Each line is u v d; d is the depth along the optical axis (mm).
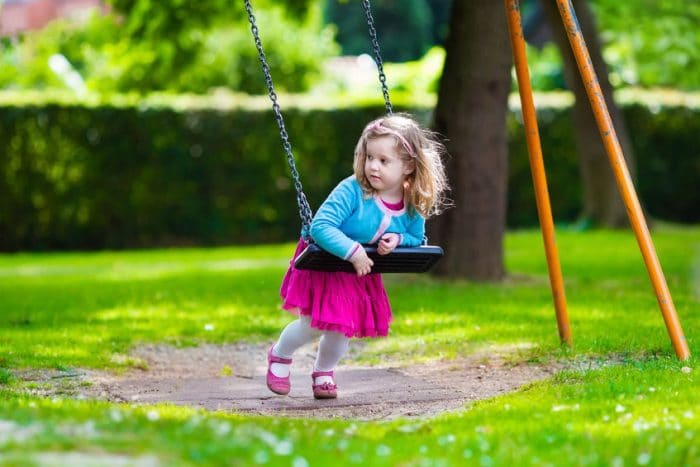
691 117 27672
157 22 19422
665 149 27750
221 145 25359
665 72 34844
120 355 9383
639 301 12055
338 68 47281
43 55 31859
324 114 25938
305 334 7328
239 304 12820
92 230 24938
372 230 6887
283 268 17828
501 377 8109
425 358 9133
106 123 24734
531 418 5977
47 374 8281
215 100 25438
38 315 11867
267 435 5145
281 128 7102
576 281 14633
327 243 6609
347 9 53531
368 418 6844
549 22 22234
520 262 17625
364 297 7055
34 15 48969
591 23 22016
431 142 7070
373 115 26047
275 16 36594
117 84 27906
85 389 7785
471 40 14039
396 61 53438
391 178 6848
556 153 26969
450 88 14273
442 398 7441
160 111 24938
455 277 14414
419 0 53562
